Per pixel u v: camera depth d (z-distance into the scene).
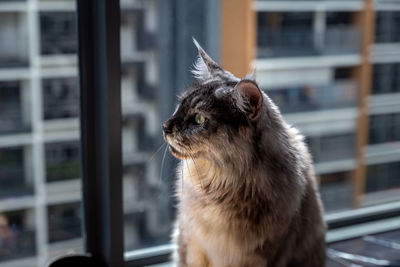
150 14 39.03
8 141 39.41
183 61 38.94
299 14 39.56
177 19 38.72
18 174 39.19
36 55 38.94
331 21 39.97
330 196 40.44
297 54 39.78
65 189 38.56
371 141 41.28
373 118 41.09
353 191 41.03
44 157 39.09
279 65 39.47
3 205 38.97
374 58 40.47
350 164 41.06
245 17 34.19
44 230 38.69
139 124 39.78
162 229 39.31
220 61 34.72
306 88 40.19
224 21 34.44
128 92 39.47
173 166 29.70
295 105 40.12
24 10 38.53
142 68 39.56
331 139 40.78
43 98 39.06
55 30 38.16
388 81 40.72
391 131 41.22
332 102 40.62
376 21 40.06
